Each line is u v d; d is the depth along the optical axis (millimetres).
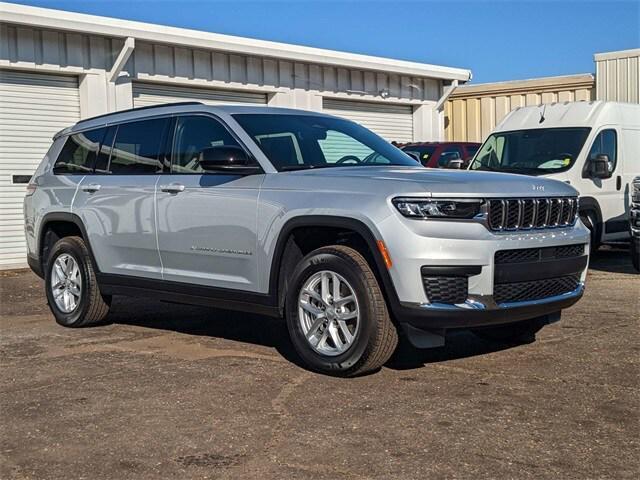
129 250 6855
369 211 5156
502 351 6176
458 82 19266
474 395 4988
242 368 5758
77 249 7355
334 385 5254
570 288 5805
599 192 11641
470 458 3955
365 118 17984
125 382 5449
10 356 6316
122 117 7293
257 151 6023
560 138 11852
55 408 4898
